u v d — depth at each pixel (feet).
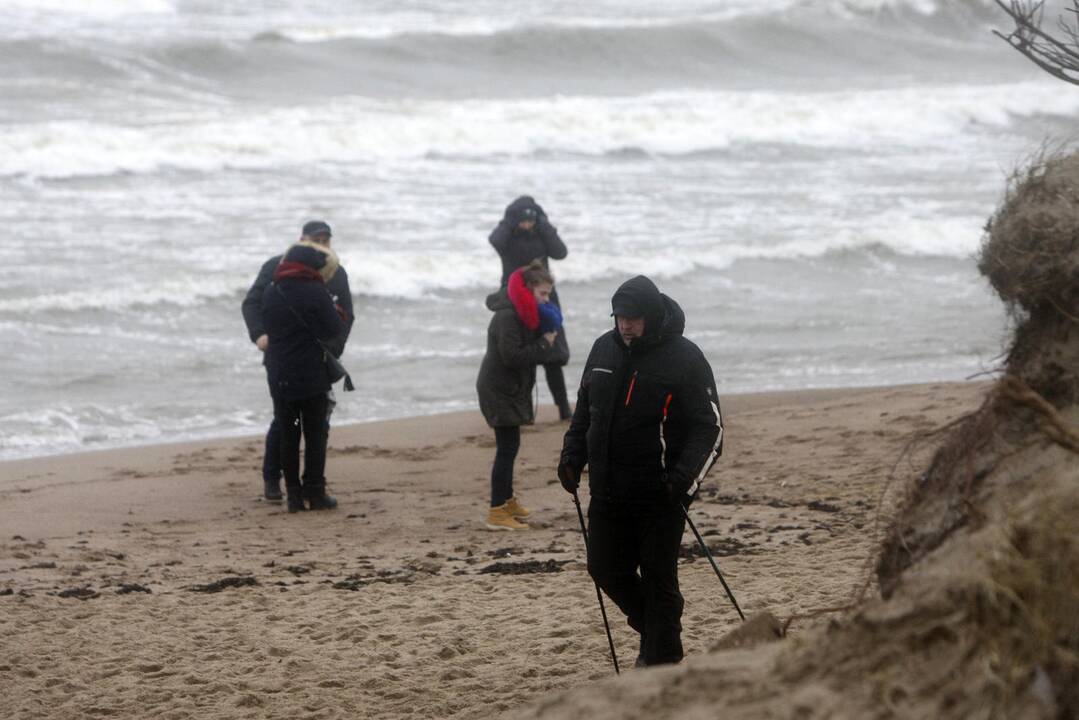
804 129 434.71
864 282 260.01
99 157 338.54
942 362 203.92
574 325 224.33
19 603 97.86
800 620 79.05
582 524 72.95
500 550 114.32
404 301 239.91
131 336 214.69
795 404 176.86
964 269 270.26
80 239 269.85
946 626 35.99
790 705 36.09
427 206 310.45
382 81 524.11
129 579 106.42
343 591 100.78
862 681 36.29
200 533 124.06
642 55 613.52
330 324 129.80
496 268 254.27
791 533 112.16
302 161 357.41
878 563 46.75
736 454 148.05
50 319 219.00
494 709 69.87
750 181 359.05
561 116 411.54
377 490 141.38
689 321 229.25
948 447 46.50
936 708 34.27
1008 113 476.54
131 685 77.87
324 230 133.18
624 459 67.97
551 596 96.53
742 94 511.40
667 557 68.90
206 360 204.54
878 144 428.56
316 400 131.85
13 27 581.12
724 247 276.00
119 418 177.06
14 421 173.17
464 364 207.41
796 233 290.35
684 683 40.01
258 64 517.14
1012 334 47.62
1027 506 37.78
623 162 383.24
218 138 362.74
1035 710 33.01
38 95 437.58
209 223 287.48
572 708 41.06
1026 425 43.32
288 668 80.43
